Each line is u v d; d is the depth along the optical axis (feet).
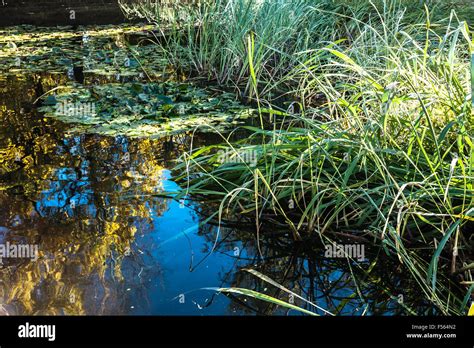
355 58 17.43
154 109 16.30
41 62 21.83
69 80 19.45
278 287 8.91
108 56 23.06
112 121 15.43
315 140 10.52
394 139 11.39
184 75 20.53
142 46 24.77
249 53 12.75
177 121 15.53
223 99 17.75
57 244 9.71
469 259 9.31
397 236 9.21
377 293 8.79
